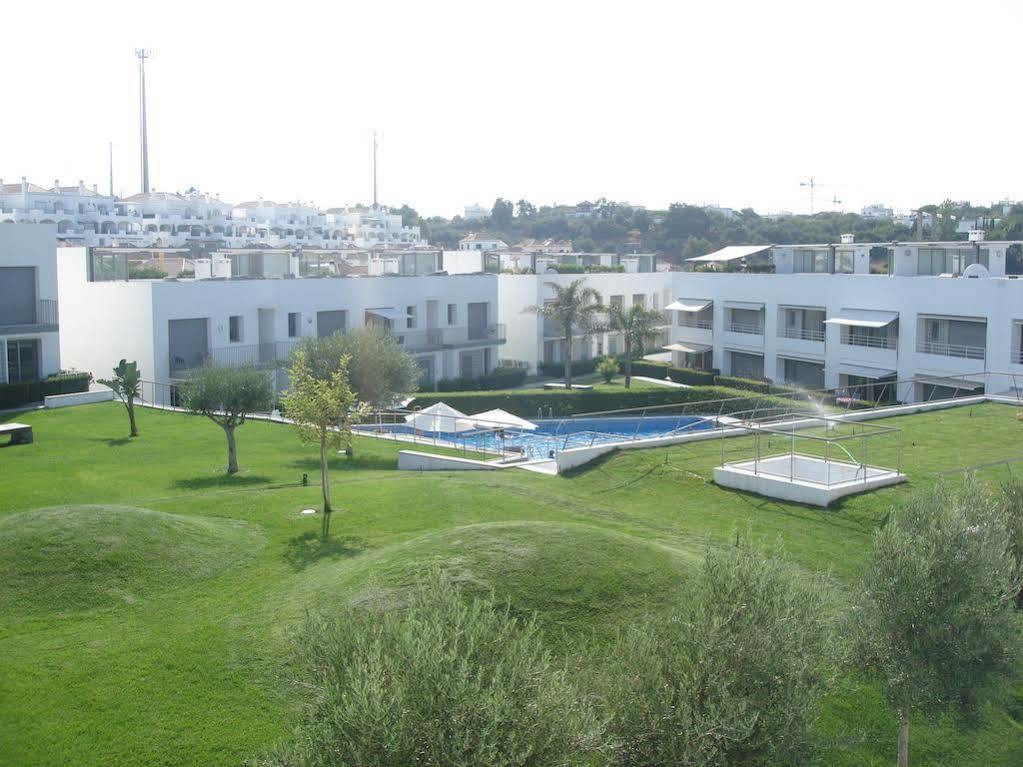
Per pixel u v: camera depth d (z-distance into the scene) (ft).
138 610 57.77
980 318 152.76
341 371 84.38
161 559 63.72
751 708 37.99
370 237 489.26
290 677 48.96
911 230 311.06
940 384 146.10
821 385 187.93
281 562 67.05
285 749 33.86
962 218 306.55
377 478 95.66
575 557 58.80
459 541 61.31
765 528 78.64
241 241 383.04
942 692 46.91
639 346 209.56
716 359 210.79
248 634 53.98
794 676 39.19
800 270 201.46
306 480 92.02
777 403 164.14
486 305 207.51
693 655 38.91
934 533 48.08
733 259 217.77
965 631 46.42
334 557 67.62
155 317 145.69
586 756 34.55
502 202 554.46
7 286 136.36
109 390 142.20
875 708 54.39
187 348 151.64
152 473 97.45
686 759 36.29
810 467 90.12
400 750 31.14
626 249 446.60
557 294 197.88
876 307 170.81
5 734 44.39
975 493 53.21
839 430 113.60
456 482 92.02
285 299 165.68
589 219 519.19
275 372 161.68
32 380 135.33
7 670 49.70
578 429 162.71
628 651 39.88
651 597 56.24
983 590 47.19
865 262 188.14
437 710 31.68
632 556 60.08
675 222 437.58
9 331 133.69
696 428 135.54
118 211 396.98
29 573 59.77
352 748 31.14
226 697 47.85
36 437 112.98
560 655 50.29
